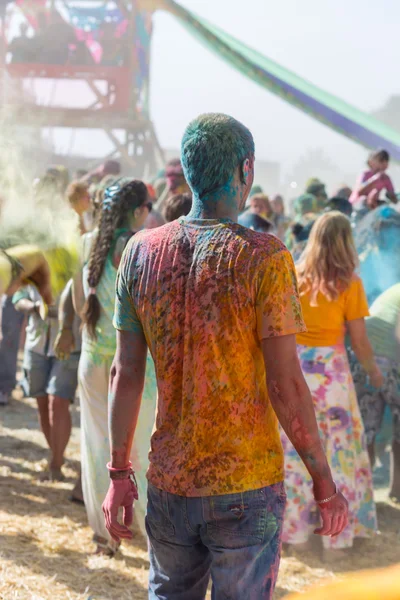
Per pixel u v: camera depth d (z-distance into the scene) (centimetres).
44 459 484
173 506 174
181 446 172
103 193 349
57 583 306
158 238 181
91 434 338
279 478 175
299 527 360
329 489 174
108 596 301
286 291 168
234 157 175
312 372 365
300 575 337
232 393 169
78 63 1580
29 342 451
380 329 413
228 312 168
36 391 454
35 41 1571
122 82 1595
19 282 191
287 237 587
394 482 442
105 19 1583
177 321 173
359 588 61
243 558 169
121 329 188
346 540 358
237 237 171
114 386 190
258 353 172
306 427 169
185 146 178
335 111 1152
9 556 325
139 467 336
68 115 1580
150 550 189
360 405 435
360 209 623
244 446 169
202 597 189
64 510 397
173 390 175
